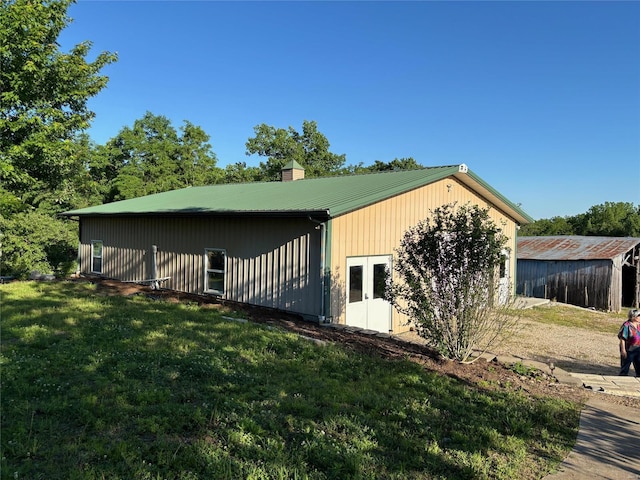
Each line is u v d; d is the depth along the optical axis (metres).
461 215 7.43
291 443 3.99
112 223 18.00
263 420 4.40
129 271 17.03
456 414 5.09
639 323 8.27
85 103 13.00
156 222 15.66
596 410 5.68
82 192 23.39
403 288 7.75
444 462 3.91
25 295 11.30
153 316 9.14
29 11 10.44
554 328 13.85
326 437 4.13
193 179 35.84
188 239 14.32
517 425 4.85
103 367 5.61
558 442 4.60
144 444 3.73
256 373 5.86
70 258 22.02
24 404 4.32
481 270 7.11
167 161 34.91
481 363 7.47
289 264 11.23
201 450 3.68
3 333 7.11
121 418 4.19
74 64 12.14
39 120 11.21
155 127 36.62
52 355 5.94
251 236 12.26
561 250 21.19
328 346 7.58
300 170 18.61
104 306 10.12
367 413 4.86
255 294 12.12
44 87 11.69
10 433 3.75
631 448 4.56
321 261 10.41
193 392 4.96
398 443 4.20
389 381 5.98
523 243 23.69
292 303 11.16
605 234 38.94
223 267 13.13
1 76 10.71
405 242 7.75
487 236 7.13
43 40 11.47
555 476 3.87
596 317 16.44
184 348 6.71
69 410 4.29
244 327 8.56
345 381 5.91
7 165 10.77
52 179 13.70
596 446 4.56
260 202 12.82
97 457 3.50
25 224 18.48
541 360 9.88
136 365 5.71
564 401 5.93
